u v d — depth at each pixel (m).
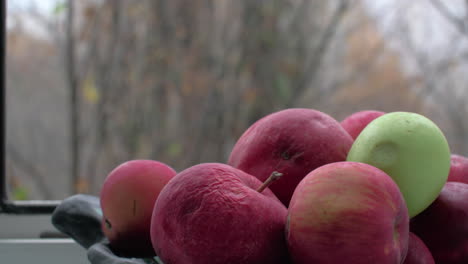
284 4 3.24
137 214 0.68
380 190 0.57
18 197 2.49
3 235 0.95
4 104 1.09
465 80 2.95
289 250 0.59
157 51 3.22
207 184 0.59
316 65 3.29
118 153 3.26
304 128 0.64
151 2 3.22
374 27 3.26
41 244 0.85
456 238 0.64
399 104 3.25
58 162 3.34
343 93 3.37
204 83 3.23
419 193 0.61
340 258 0.57
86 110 3.25
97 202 0.77
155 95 3.25
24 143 3.29
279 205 0.60
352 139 0.66
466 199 0.64
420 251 0.62
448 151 0.62
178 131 3.25
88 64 3.20
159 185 0.68
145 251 0.69
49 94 3.25
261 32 3.21
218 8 3.24
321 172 0.58
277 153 0.64
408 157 0.61
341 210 0.57
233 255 0.58
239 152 0.65
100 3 3.15
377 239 0.56
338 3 3.28
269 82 3.21
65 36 3.07
